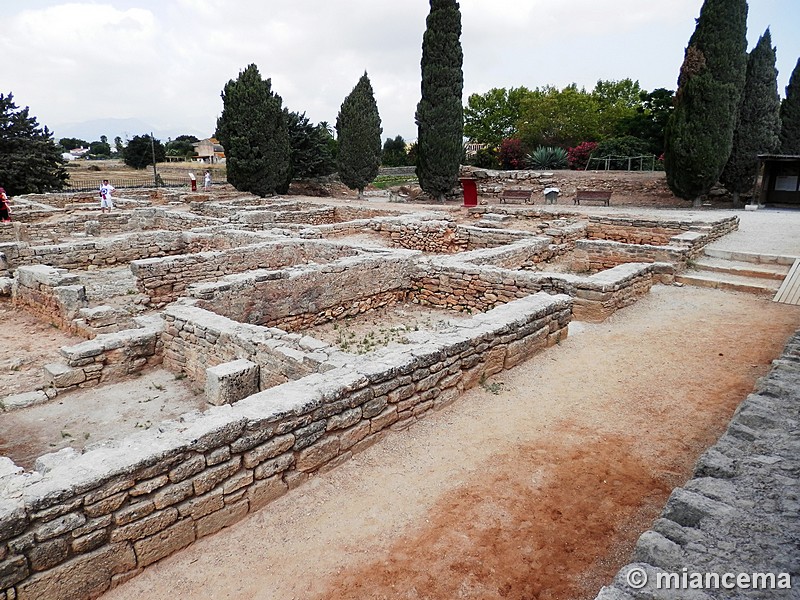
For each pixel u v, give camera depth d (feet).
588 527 13.70
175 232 57.36
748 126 79.66
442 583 12.04
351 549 13.14
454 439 18.06
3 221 65.62
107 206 78.13
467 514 14.28
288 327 35.27
